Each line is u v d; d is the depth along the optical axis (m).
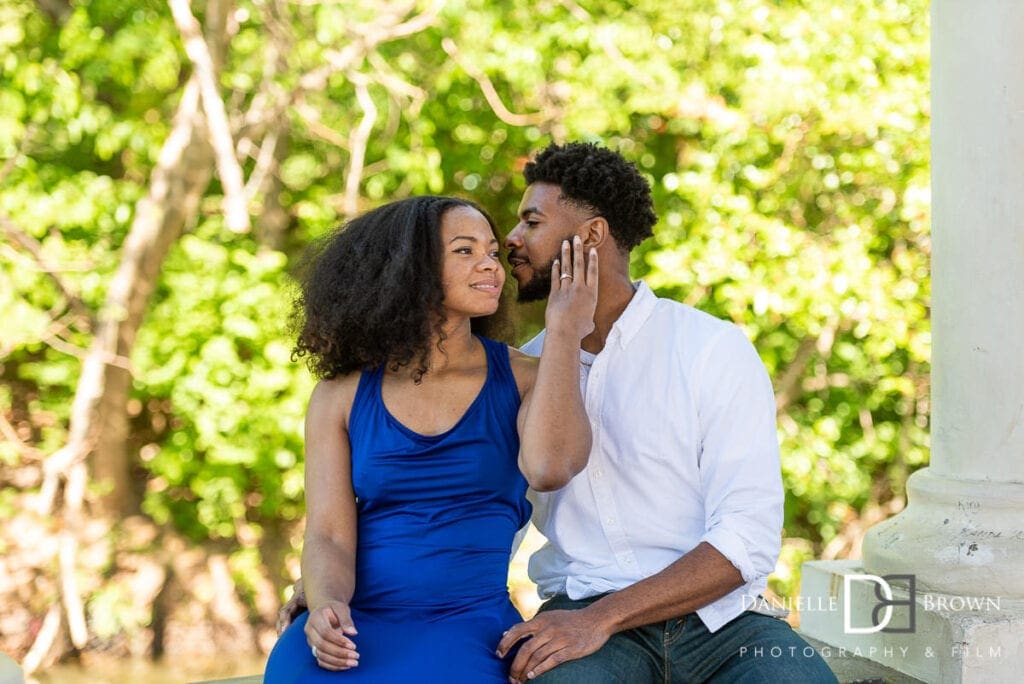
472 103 7.30
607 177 2.38
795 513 7.57
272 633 6.93
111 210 6.82
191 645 6.70
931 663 2.45
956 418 2.59
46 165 6.78
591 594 2.28
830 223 6.92
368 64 7.02
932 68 2.66
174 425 7.63
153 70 6.29
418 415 2.20
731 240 6.32
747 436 2.22
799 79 6.04
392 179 7.38
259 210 6.89
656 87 6.52
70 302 6.74
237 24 6.18
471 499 2.18
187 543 7.09
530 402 2.16
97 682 6.28
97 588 6.64
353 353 2.24
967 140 2.54
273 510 6.97
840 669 2.57
